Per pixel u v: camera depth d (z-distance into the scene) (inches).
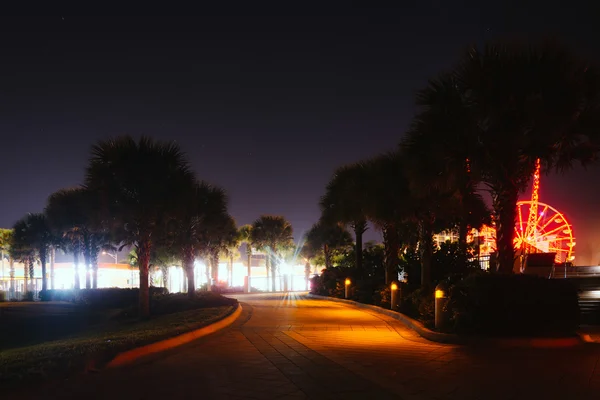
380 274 1321.4
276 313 818.8
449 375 315.9
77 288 1624.0
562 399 258.5
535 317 466.9
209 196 1146.0
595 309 722.2
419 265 944.3
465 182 609.6
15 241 1760.6
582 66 534.3
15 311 1240.2
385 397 263.1
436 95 562.3
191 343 455.5
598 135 536.1
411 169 615.8
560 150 564.1
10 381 277.3
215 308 808.9
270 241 2260.1
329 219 1247.5
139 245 896.9
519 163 554.9
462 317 478.0
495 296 472.4
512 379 304.2
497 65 530.0
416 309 690.8
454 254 929.5
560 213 1754.4
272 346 438.3
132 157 852.0
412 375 315.6
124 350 375.6
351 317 743.7
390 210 864.3
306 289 2354.8
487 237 1243.2
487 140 546.3
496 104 533.3
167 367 339.0
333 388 281.3
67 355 346.6
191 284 1129.4
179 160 909.2
